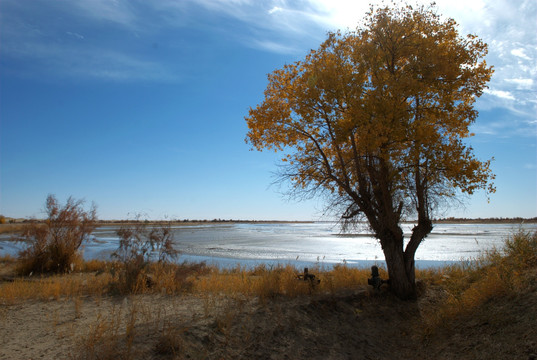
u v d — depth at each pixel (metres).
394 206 10.33
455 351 6.55
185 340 5.73
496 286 8.13
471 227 84.25
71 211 16.52
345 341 7.13
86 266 16.69
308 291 9.32
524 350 5.70
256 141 11.53
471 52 9.67
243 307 7.75
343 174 10.34
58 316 7.34
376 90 9.12
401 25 9.84
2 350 5.38
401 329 8.05
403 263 9.84
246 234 60.88
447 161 9.00
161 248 12.30
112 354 4.96
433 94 9.81
